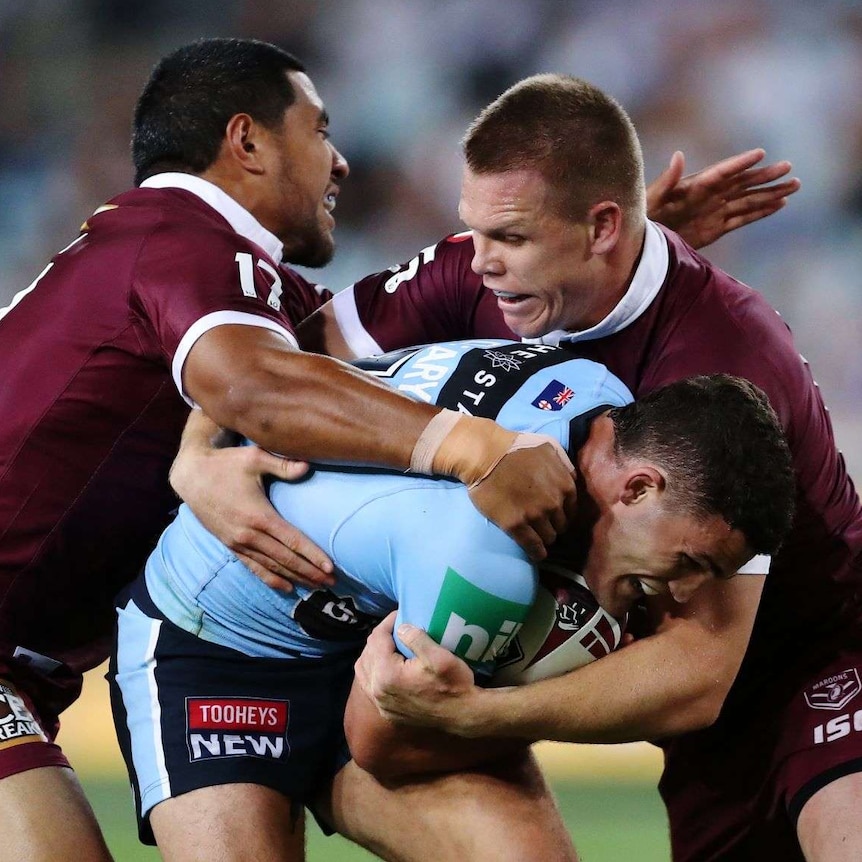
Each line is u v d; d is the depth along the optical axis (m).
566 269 9.91
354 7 43.09
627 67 42.03
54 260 11.65
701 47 41.78
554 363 9.45
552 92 9.79
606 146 9.77
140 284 10.64
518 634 9.30
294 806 10.38
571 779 22.12
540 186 9.62
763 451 8.58
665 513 8.52
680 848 12.45
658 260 10.31
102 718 26.05
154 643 10.38
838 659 11.48
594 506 8.84
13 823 10.45
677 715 9.56
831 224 39.75
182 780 10.02
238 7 43.62
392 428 8.95
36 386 11.05
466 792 9.96
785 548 11.11
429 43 42.81
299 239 12.77
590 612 9.30
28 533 11.05
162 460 11.29
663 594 9.55
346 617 9.80
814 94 41.00
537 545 8.66
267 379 9.54
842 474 11.47
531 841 9.81
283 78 12.38
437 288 11.79
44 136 42.75
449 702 9.01
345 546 9.15
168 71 12.41
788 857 11.98
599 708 9.31
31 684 11.52
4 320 11.47
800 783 11.27
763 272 39.12
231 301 10.23
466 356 9.62
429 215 41.47
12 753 10.73
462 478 8.70
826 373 37.72
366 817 10.36
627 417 8.82
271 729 10.20
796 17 41.72
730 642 9.66
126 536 11.37
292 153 12.36
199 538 10.03
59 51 43.47
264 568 9.55
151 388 11.01
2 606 11.12
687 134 41.47
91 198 42.16
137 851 17.53
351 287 12.37
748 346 10.29
